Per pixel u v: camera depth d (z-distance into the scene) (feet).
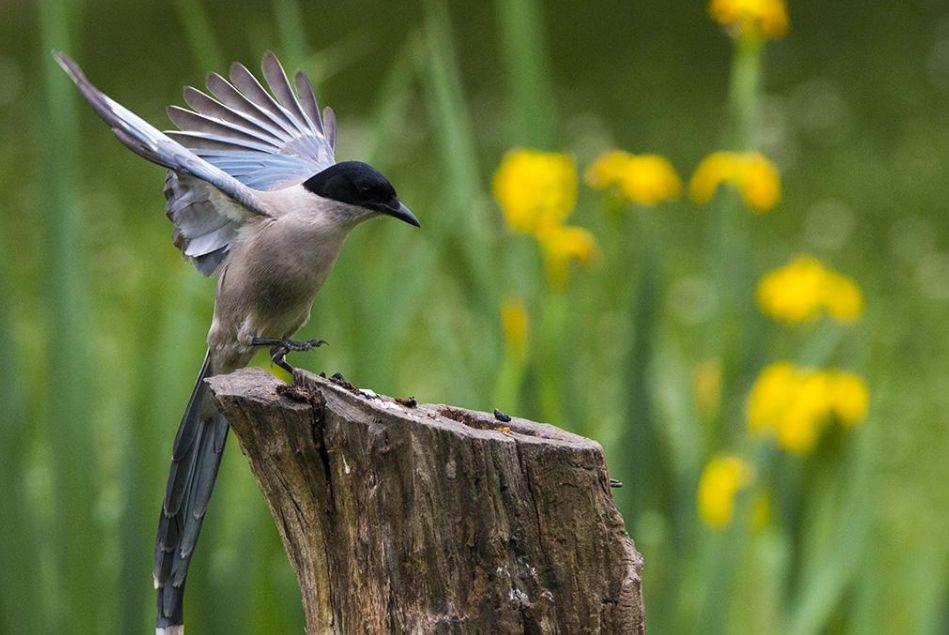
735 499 29.71
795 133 85.66
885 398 52.37
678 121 88.07
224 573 28.55
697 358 38.17
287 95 25.64
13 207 80.69
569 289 32.30
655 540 30.32
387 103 32.45
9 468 28.45
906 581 38.75
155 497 28.19
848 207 74.13
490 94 95.20
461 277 31.99
